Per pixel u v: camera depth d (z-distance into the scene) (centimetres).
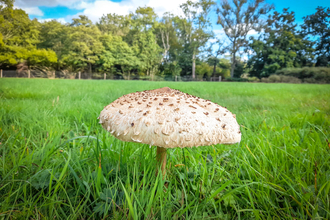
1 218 140
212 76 5991
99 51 4822
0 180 179
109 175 197
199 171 217
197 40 5509
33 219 150
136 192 167
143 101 168
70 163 206
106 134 297
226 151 278
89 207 169
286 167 221
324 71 3994
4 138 288
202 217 161
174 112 155
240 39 5484
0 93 727
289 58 4819
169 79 5041
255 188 191
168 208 163
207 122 156
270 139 296
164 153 196
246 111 545
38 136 303
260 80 4541
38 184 175
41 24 5238
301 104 627
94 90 1005
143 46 5262
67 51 4738
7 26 4312
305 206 168
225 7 5288
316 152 241
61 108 482
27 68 4684
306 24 5372
